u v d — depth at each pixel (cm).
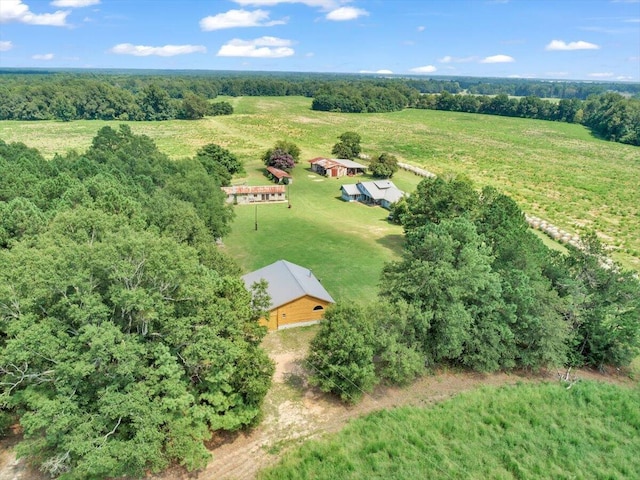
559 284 3684
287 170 10575
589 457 2597
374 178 10112
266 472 2409
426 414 2897
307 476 2383
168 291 2491
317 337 3053
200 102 19575
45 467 2217
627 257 6097
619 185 10456
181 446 2195
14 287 2253
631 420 2936
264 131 16575
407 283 3366
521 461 2539
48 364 2216
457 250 3616
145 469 2361
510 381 3378
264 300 3092
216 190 5756
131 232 2700
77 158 7031
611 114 18500
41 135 14488
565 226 7356
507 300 3447
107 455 2008
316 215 7469
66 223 3250
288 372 3331
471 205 5531
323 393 3108
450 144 15350
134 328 2438
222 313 2550
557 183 10469
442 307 3244
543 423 2862
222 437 2680
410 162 12388
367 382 2936
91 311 2089
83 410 2142
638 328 3456
